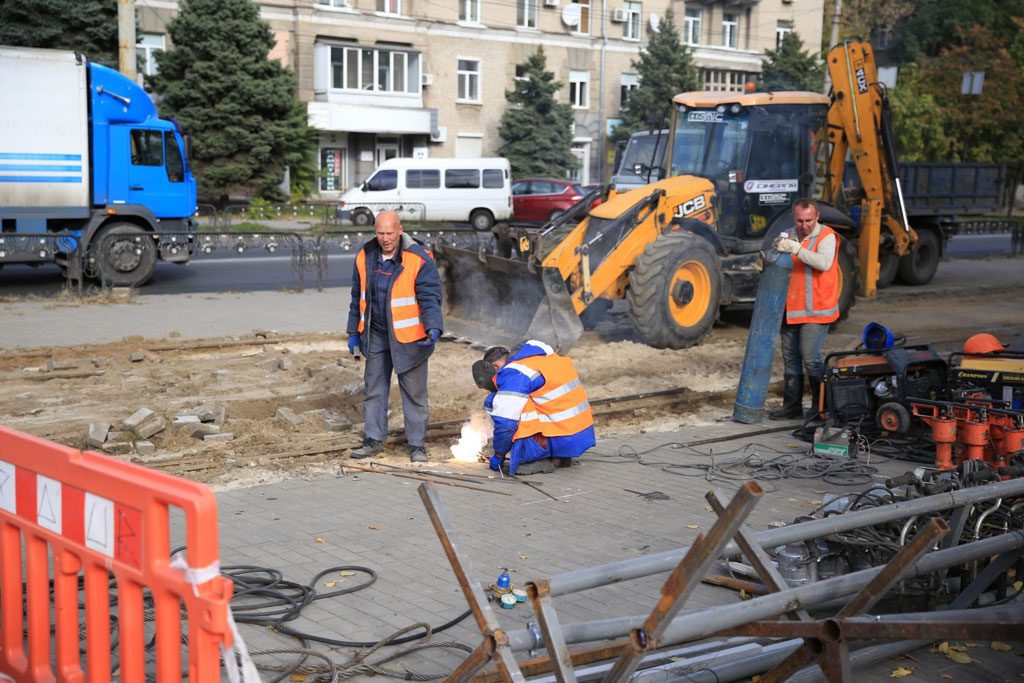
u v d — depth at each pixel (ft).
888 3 182.80
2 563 12.67
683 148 47.37
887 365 27.55
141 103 59.57
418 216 105.09
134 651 10.77
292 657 14.32
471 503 21.63
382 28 129.18
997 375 25.23
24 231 56.39
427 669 14.06
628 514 21.04
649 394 32.32
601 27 147.95
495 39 139.03
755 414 29.76
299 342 41.19
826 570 16.62
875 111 54.03
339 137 130.72
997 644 15.24
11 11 101.71
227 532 19.52
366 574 17.54
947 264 83.10
